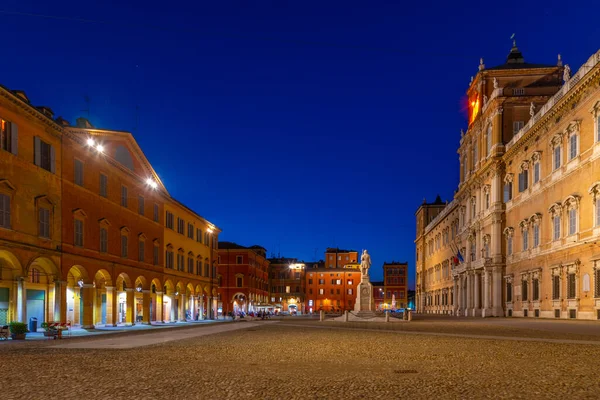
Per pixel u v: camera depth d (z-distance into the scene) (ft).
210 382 35.53
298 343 68.85
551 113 151.02
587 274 129.29
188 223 215.10
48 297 118.32
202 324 163.73
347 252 525.75
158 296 176.86
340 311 449.06
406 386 33.30
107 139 144.97
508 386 32.99
